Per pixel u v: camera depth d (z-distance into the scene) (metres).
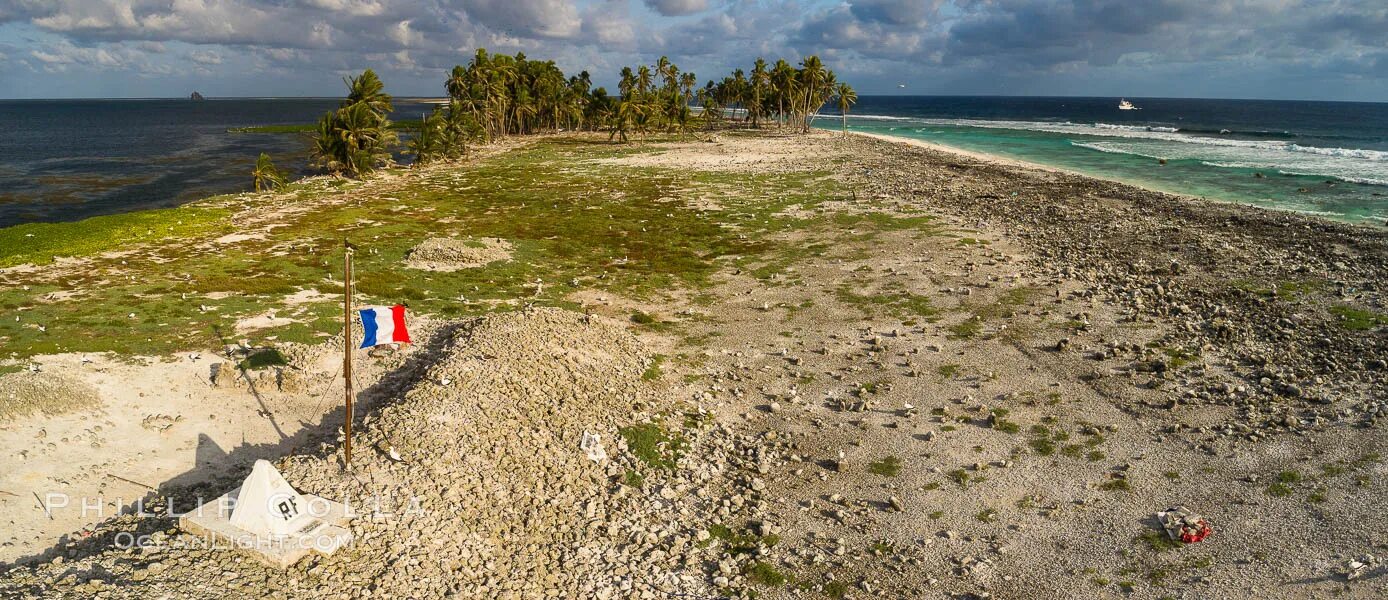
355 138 81.62
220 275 39.09
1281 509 18.41
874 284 38.69
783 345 31.00
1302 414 22.94
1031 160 94.00
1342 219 53.19
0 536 17.05
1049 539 17.97
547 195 70.06
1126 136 139.88
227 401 24.14
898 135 148.12
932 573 16.92
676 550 17.81
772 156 100.44
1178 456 21.17
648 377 27.69
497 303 36.00
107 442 21.34
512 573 16.39
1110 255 42.28
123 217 55.41
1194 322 31.17
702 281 40.75
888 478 20.89
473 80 128.62
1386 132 143.88
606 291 38.88
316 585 14.77
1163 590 15.99
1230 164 87.38
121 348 27.75
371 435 20.56
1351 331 29.25
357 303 34.78
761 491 20.47
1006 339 30.38
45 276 38.38
